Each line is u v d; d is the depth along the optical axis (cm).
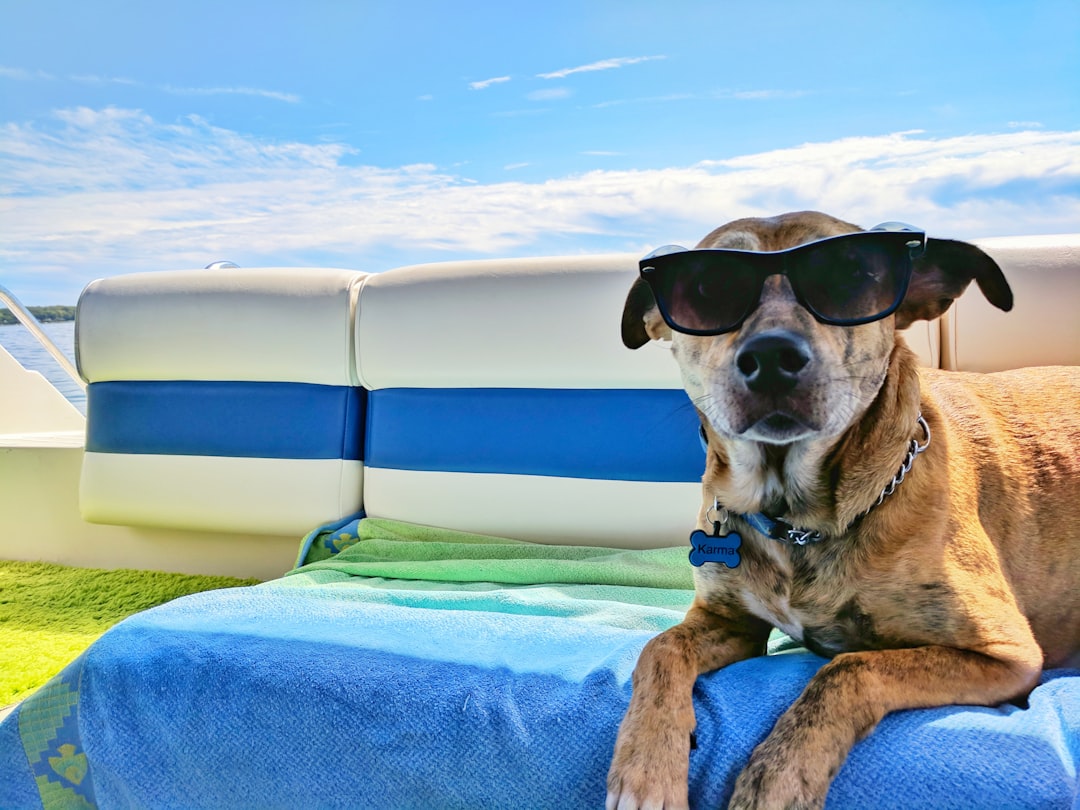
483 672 45
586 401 80
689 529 78
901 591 42
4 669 69
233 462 89
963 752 35
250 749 44
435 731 41
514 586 72
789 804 33
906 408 44
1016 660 41
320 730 43
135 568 97
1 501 102
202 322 88
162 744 46
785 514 45
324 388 88
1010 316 70
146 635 51
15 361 125
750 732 38
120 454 92
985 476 49
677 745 37
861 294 43
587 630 53
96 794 48
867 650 45
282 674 45
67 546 100
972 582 43
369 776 42
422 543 80
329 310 86
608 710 40
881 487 43
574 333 79
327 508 87
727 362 45
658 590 67
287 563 92
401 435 86
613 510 80
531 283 80
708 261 45
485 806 40
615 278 77
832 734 35
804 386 42
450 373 83
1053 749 35
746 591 47
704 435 53
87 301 93
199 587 89
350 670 45
